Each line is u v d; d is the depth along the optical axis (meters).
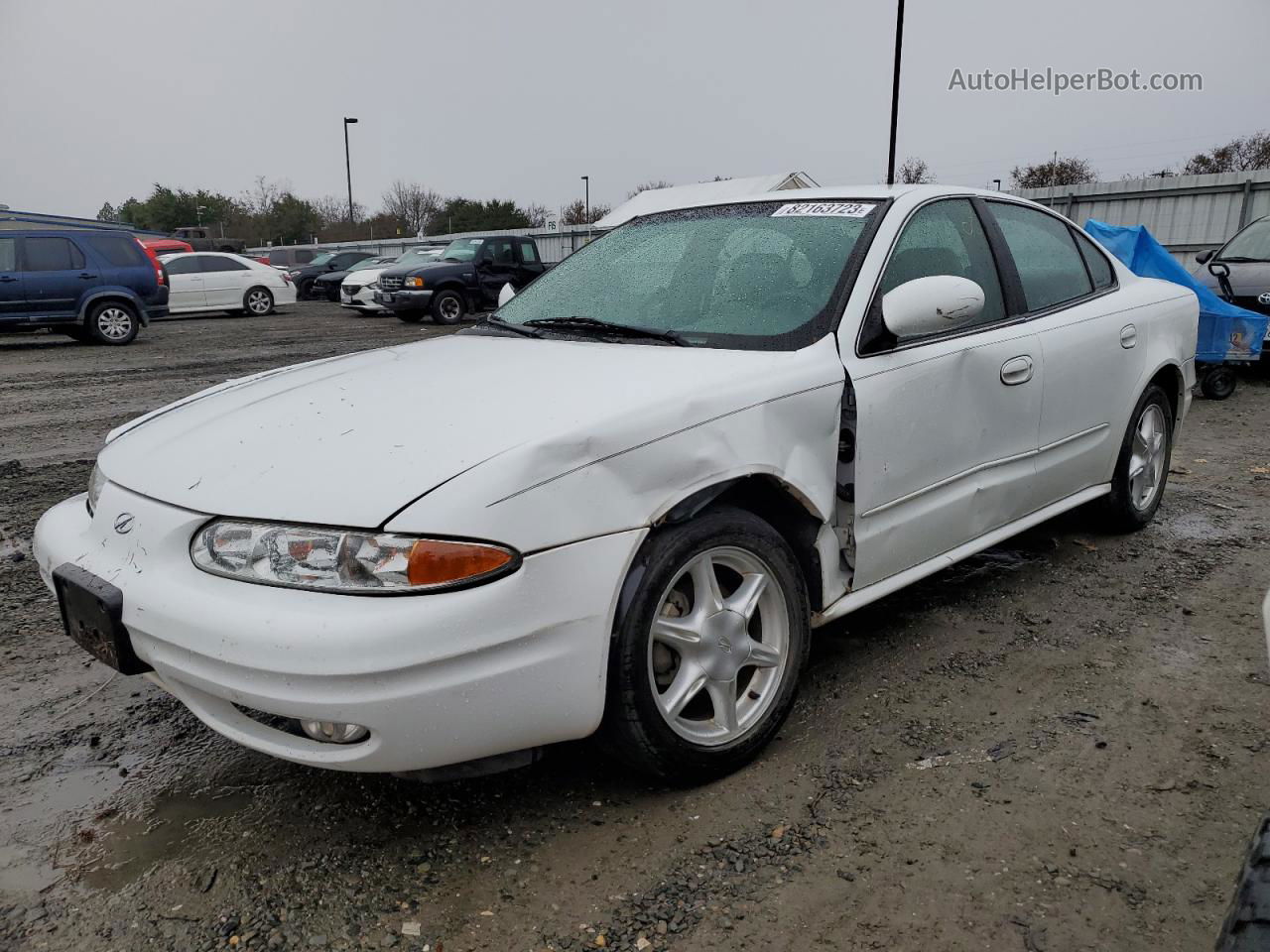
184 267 19.78
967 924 2.02
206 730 2.90
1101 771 2.57
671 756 2.41
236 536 2.12
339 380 2.82
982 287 3.40
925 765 2.62
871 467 2.84
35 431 7.47
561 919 2.06
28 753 2.77
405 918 2.08
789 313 2.92
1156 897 2.08
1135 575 3.98
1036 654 3.27
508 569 2.07
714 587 2.50
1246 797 2.43
